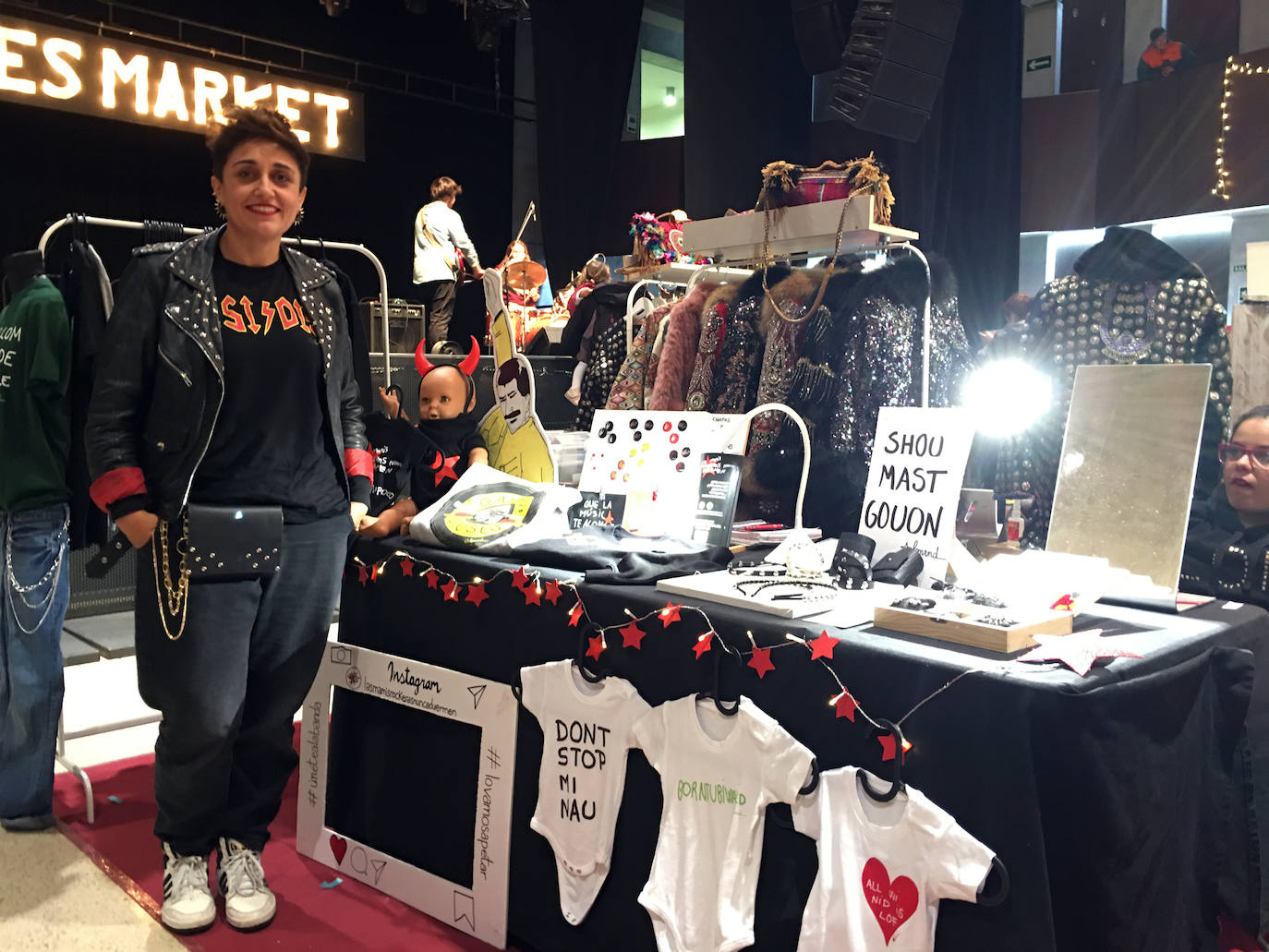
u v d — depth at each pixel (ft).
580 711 6.23
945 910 4.66
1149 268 7.59
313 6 26.68
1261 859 5.63
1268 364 8.46
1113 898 4.46
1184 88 24.72
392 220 29.50
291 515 6.77
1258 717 5.68
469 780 6.95
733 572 6.29
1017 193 23.18
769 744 5.24
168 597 6.40
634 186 30.22
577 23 21.98
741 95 17.12
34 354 7.69
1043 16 27.96
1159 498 6.22
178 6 23.97
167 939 6.63
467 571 6.97
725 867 5.43
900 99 11.41
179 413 6.23
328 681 7.89
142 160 24.38
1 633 8.13
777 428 8.74
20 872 7.57
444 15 29.55
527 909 6.62
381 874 7.39
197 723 6.48
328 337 6.83
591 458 8.04
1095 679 4.39
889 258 8.67
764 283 9.08
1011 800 4.39
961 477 6.25
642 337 10.93
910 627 5.16
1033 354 8.11
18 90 21.56
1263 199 23.22
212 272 6.45
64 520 8.19
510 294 21.66
